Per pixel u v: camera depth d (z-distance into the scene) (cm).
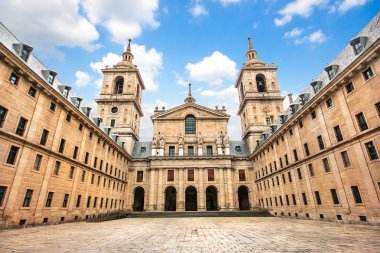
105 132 4134
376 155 1986
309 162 2981
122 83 6512
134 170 5509
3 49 1883
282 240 1312
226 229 1997
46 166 2445
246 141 6200
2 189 1916
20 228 2034
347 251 976
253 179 5431
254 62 6581
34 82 2273
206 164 5419
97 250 1052
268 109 5919
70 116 2947
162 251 1034
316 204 2844
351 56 2417
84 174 3281
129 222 2938
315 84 2939
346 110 2316
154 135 5962
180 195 5153
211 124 6066
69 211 2850
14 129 2034
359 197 2178
